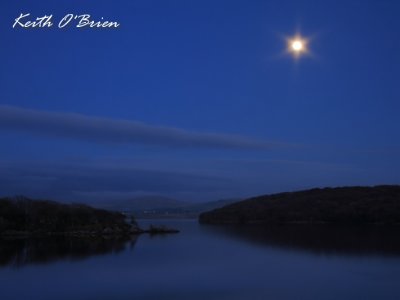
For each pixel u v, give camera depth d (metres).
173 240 134.75
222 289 51.59
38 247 107.25
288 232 167.12
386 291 50.50
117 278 59.50
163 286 53.47
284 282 56.22
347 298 47.03
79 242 124.12
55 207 170.50
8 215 153.62
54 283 55.59
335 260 79.56
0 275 62.16
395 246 105.50
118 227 174.38
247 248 105.06
